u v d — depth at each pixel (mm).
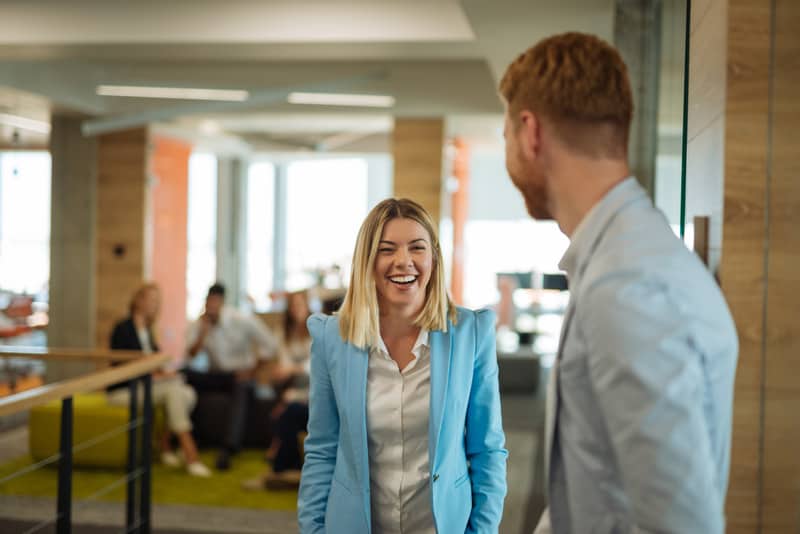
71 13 7281
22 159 13398
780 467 1817
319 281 15195
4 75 8242
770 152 1809
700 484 1015
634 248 1119
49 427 6355
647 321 1052
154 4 7199
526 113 1240
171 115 8406
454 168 12586
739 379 1833
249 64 9461
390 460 2031
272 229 16219
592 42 1217
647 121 3541
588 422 1158
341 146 13453
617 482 1137
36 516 5074
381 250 2051
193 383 6988
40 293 13422
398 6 6934
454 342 2076
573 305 1180
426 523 2014
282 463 5941
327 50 7414
